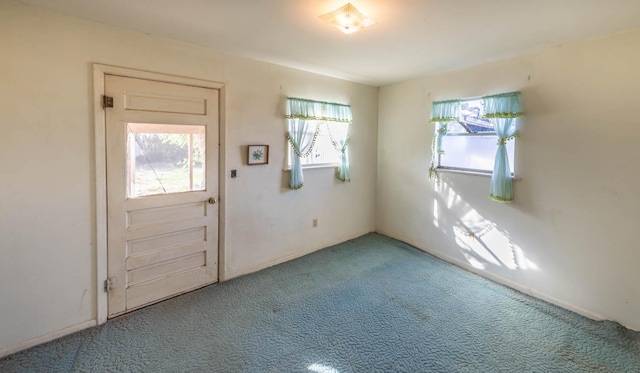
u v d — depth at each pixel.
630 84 2.29
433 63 3.26
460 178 3.57
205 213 3.01
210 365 2.00
